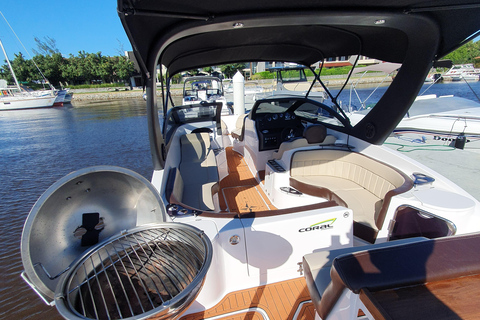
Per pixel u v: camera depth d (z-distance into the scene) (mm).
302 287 1683
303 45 2764
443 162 4953
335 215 1692
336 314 975
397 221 1881
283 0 1351
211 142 4191
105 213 1265
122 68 40969
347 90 13859
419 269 850
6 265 4375
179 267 1213
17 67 41250
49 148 10664
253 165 3891
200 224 1556
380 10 1524
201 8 1346
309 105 3904
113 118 18438
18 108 26094
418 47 1996
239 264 1621
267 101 3926
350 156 2777
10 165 8750
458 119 5773
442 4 1500
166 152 2482
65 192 1115
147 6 1220
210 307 1558
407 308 763
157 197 1326
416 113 6480
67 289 910
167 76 3164
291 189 2820
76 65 43219
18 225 5426
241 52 2936
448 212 1682
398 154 2439
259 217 1638
